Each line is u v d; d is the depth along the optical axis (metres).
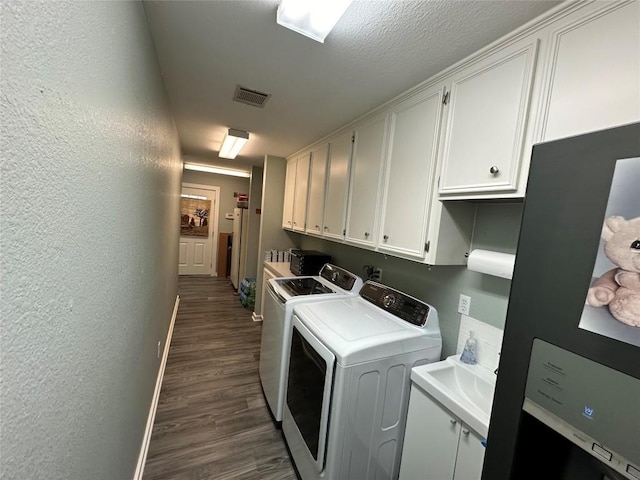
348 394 1.28
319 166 2.72
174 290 3.68
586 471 0.63
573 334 0.57
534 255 0.65
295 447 1.67
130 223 1.08
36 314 0.45
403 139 1.64
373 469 1.42
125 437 1.15
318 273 2.99
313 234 2.81
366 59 1.36
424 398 1.29
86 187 0.64
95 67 0.67
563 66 0.93
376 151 1.87
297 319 1.73
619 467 0.50
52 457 0.52
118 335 0.97
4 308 0.37
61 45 0.50
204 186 6.49
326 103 1.91
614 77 0.82
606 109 0.83
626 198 0.50
